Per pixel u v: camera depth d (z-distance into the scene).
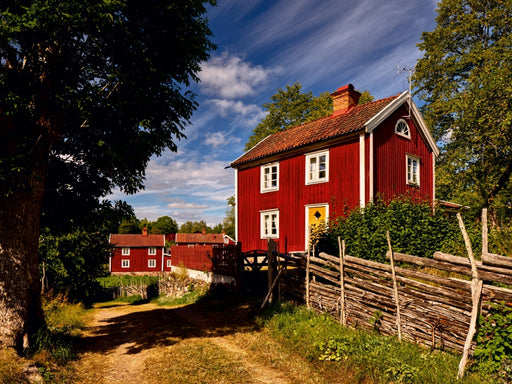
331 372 5.94
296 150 17.44
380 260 9.95
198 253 20.38
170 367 6.50
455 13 26.31
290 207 17.62
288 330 8.02
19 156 5.72
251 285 13.38
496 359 4.80
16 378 5.34
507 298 4.95
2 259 6.50
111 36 7.11
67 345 7.39
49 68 6.67
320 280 9.95
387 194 14.95
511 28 24.19
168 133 8.24
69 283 22.19
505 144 16.69
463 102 17.72
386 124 15.51
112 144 7.02
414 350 5.89
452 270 5.63
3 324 6.32
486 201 18.05
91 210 8.97
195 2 7.80
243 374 6.10
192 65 8.56
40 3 5.48
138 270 53.56
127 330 10.24
